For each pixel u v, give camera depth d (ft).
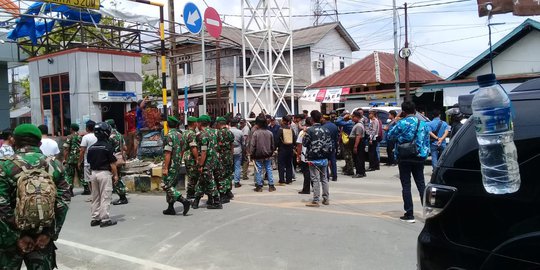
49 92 51.55
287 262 18.01
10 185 12.21
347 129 44.57
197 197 29.12
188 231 23.31
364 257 18.38
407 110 23.88
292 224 24.06
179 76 104.06
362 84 88.94
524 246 9.14
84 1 38.09
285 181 40.91
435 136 40.55
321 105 106.52
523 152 9.59
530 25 66.33
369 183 38.65
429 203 10.75
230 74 100.73
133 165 39.32
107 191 25.18
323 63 113.60
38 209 11.83
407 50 78.28
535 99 10.08
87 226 25.31
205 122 28.81
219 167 29.89
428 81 93.15
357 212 26.73
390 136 24.35
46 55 50.93
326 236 21.57
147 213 28.17
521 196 9.37
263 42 57.88
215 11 42.27
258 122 35.73
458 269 10.02
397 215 25.75
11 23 52.65
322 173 28.89
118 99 50.47
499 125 9.52
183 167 36.55
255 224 24.31
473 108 9.96
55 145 33.12
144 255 19.66
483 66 73.46
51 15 50.60
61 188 13.21
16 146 12.95
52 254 13.05
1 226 12.12
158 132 43.73
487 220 9.73
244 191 36.09
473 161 10.19
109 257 19.57
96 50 49.21
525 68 69.26
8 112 66.08
